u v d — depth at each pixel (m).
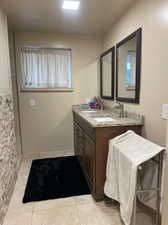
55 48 2.98
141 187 1.45
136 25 1.85
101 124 1.71
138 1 1.79
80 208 1.74
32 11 2.07
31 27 2.64
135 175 1.20
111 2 1.86
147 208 1.59
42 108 3.11
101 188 1.83
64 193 1.99
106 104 2.92
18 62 2.90
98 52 3.16
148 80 1.68
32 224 1.53
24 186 2.15
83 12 2.12
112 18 2.28
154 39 1.56
